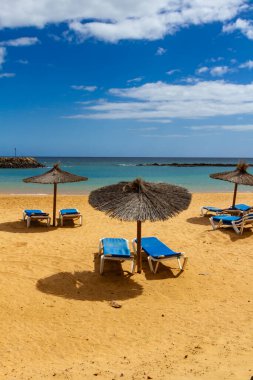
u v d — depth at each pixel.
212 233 10.53
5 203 16.39
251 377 3.23
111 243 7.99
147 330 5.14
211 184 29.95
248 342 4.61
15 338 4.85
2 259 7.96
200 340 4.77
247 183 12.06
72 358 4.36
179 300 6.23
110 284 6.84
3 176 35.31
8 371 3.97
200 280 7.12
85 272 7.38
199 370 3.70
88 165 75.50
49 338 4.88
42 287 6.58
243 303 6.10
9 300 5.98
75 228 11.34
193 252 8.86
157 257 7.25
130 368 3.94
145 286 6.79
